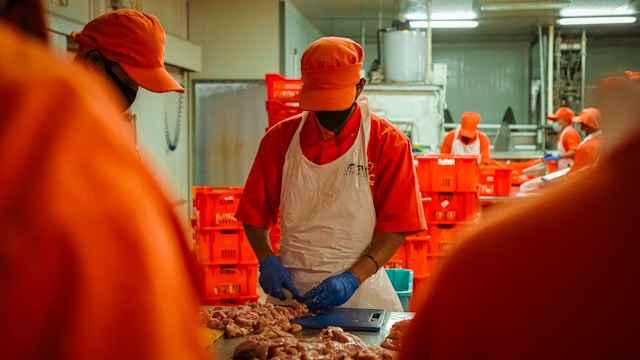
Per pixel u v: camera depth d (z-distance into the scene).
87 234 0.45
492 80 12.41
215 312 2.17
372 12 9.41
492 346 0.56
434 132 6.95
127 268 0.46
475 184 4.66
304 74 2.42
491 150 9.57
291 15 7.90
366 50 12.10
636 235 0.52
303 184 2.56
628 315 0.52
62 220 0.44
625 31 11.45
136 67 2.01
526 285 0.55
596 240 0.53
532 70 12.02
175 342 0.48
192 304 0.52
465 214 4.67
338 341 1.91
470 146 7.50
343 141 2.54
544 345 0.54
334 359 1.73
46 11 0.57
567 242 0.54
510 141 9.66
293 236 2.59
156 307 0.47
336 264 2.54
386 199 2.53
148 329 0.46
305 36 9.37
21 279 0.43
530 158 8.91
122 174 0.48
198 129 7.47
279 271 2.50
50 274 0.44
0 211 0.44
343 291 2.34
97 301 0.45
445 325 0.58
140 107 6.04
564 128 8.02
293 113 4.64
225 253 4.59
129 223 0.47
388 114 6.95
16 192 0.44
